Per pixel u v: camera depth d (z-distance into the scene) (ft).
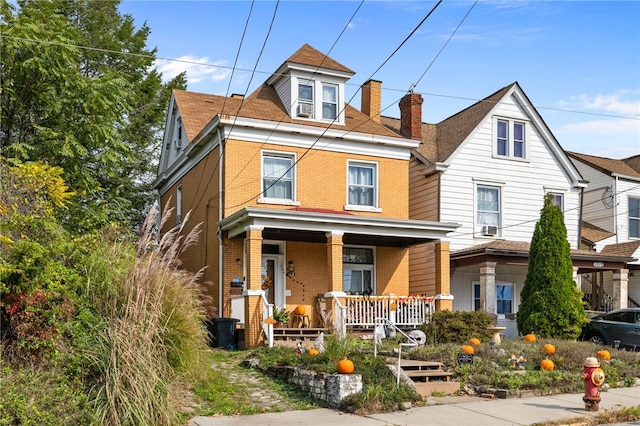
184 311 37.14
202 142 73.51
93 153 75.46
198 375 39.01
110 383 30.71
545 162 87.92
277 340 59.21
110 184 96.73
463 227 81.15
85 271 36.55
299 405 37.24
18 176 41.65
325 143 72.43
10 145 56.70
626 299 80.79
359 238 69.87
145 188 104.68
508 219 84.28
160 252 38.19
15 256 34.50
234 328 61.41
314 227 62.13
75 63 60.23
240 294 65.87
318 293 70.44
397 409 36.11
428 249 79.61
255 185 68.64
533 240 68.95
